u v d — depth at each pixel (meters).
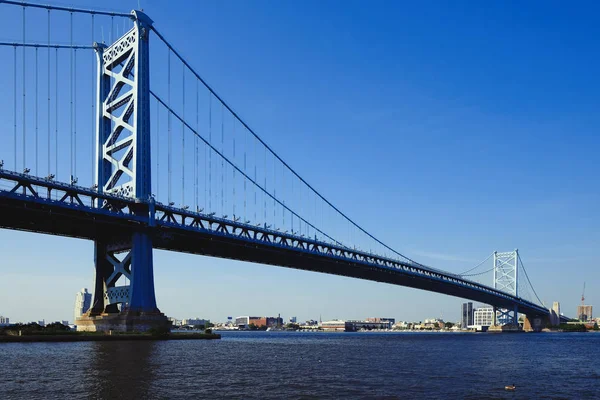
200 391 38.56
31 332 93.12
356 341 134.12
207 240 117.38
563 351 92.62
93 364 52.84
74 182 95.06
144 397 35.88
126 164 110.00
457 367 58.47
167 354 67.00
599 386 45.81
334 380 45.47
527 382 47.22
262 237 129.50
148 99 109.31
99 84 116.62
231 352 75.81
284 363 59.94
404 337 181.88
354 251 152.88
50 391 37.47
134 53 111.25
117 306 108.56
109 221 98.94
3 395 36.00
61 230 100.56
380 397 37.47
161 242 111.56
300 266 146.12
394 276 170.88
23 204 89.19
